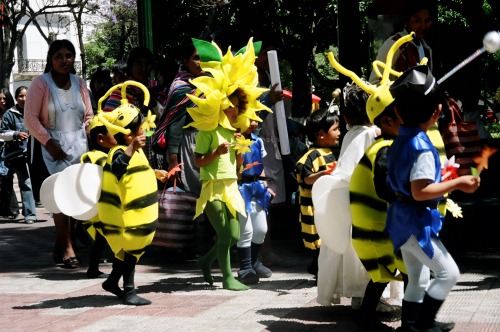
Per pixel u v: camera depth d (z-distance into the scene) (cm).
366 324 527
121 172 621
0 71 2833
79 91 878
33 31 5109
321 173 639
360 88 560
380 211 503
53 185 680
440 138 623
